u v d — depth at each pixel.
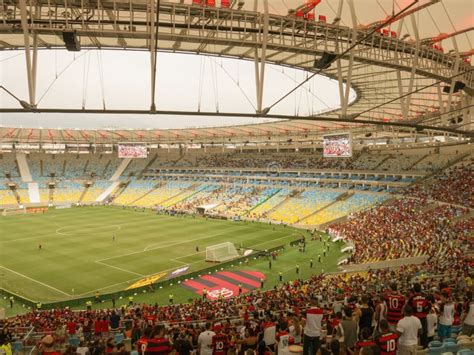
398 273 29.92
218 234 64.75
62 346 15.05
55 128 97.12
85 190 112.12
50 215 86.12
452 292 17.23
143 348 10.27
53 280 41.28
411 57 24.22
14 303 35.44
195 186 106.62
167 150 127.50
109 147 124.88
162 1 18.44
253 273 43.91
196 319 23.16
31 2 16.41
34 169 114.88
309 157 98.25
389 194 71.25
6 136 101.56
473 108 35.41
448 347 9.76
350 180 82.25
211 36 19.73
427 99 39.69
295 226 72.44
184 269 43.84
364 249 46.97
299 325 12.77
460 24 26.89
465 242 36.59
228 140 103.44
